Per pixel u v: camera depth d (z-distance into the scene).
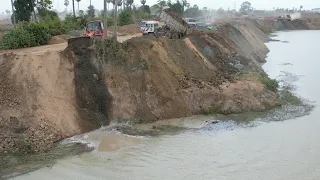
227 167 16.59
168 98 23.66
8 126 18.62
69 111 20.84
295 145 18.89
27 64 21.31
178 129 21.33
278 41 70.81
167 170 16.34
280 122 22.52
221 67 31.95
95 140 19.44
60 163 16.81
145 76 23.94
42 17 44.38
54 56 22.61
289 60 46.44
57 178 15.56
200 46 33.69
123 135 20.23
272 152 18.09
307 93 29.47
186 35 35.22
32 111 19.58
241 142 19.36
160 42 27.77
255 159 17.36
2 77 20.78
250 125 21.98
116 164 16.88
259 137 20.05
